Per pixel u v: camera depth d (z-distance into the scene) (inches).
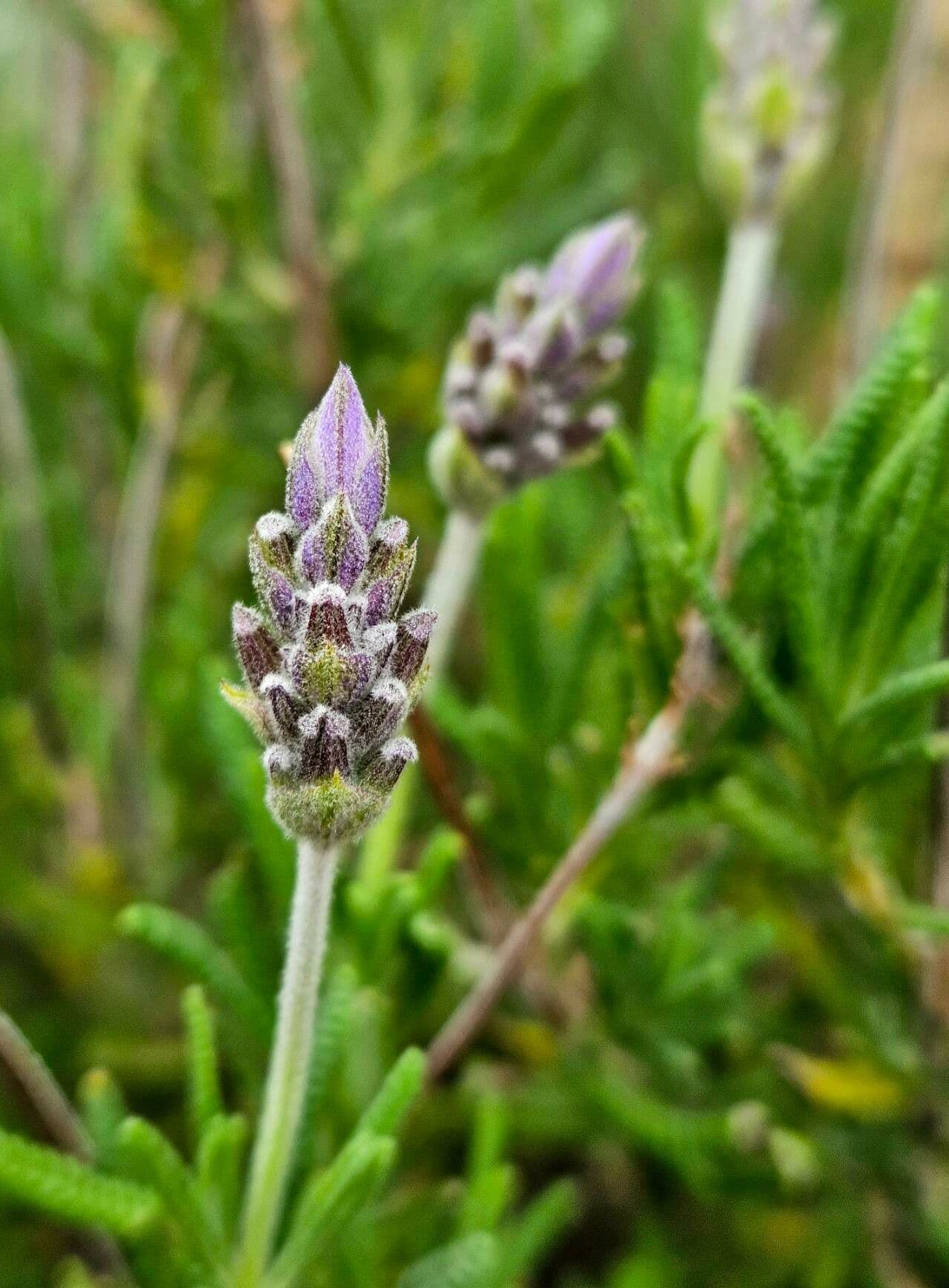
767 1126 6.4
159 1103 8.0
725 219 10.7
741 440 5.4
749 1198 6.6
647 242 10.1
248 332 8.7
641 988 6.5
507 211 9.7
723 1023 6.7
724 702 5.3
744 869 7.0
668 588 5.1
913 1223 6.9
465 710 6.3
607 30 8.2
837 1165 6.9
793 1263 7.4
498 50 9.2
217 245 8.4
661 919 6.6
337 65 9.5
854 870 5.6
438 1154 7.4
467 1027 5.8
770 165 6.7
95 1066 7.9
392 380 8.8
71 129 9.2
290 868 5.4
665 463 5.4
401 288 8.8
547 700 6.4
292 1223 5.0
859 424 4.9
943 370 7.6
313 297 7.9
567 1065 6.8
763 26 6.7
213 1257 4.6
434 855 5.4
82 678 9.0
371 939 5.5
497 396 5.5
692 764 5.5
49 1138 5.1
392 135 8.8
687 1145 6.3
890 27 10.9
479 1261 5.2
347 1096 5.5
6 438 8.4
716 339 6.9
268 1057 5.8
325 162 9.7
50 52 9.3
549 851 6.3
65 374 8.8
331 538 3.7
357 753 3.9
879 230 7.7
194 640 8.2
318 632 3.7
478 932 8.2
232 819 8.6
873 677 5.0
